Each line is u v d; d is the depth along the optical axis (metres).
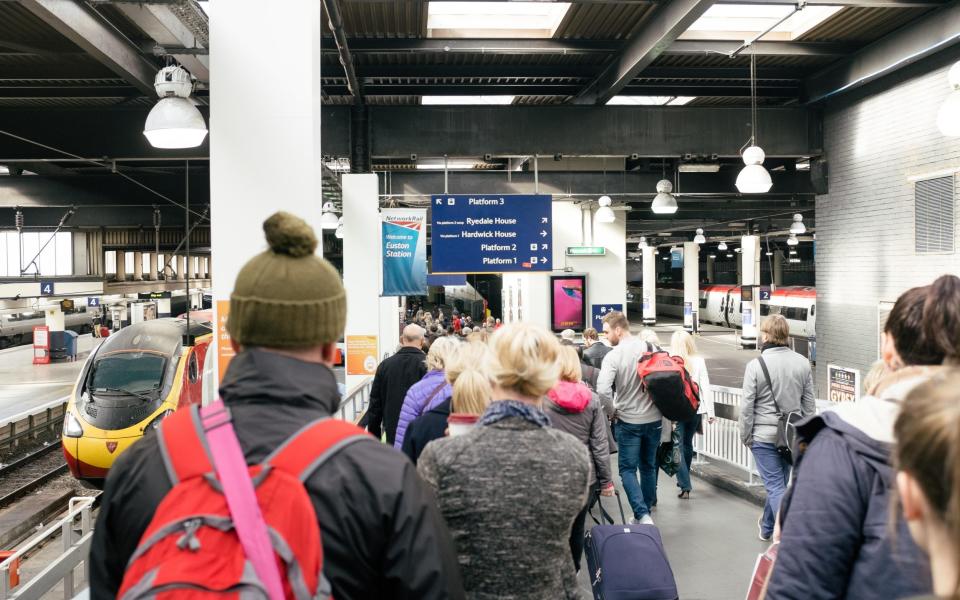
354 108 12.34
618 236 22.62
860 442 1.64
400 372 6.15
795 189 17.11
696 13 8.23
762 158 9.46
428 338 16.48
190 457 1.21
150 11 7.30
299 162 5.36
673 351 7.61
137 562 1.10
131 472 1.26
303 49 5.37
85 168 16.83
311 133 5.36
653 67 11.88
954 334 1.77
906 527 1.52
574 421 4.61
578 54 10.90
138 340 13.89
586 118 12.61
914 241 11.45
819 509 1.63
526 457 2.08
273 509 1.14
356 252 12.46
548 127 12.55
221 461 1.19
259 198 5.35
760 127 13.24
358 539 1.21
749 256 37.75
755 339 39.00
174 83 6.08
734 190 17.41
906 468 0.90
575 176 17.47
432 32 10.02
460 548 2.05
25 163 15.80
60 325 37.94
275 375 1.32
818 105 13.43
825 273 13.74
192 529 1.10
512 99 13.53
